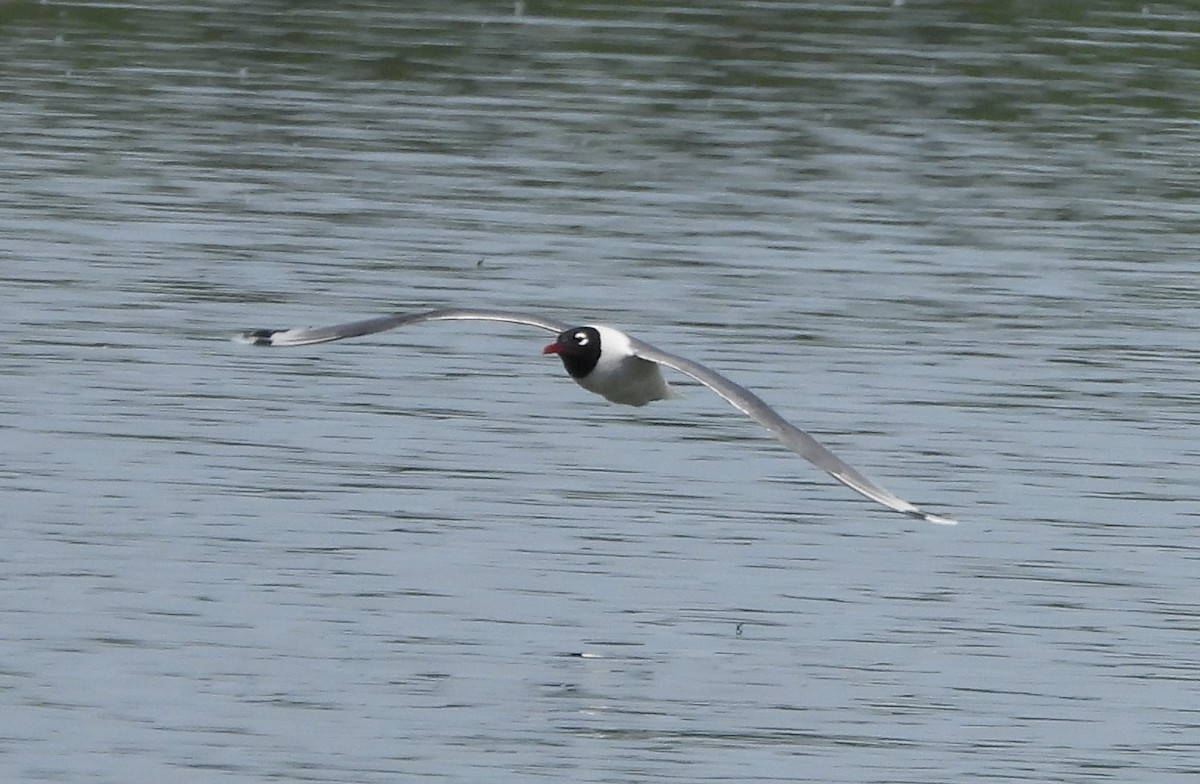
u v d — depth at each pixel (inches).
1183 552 653.3
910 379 794.2
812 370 798.5
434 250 935.7
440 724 538.3
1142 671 578.2
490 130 1155.9
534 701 551.5
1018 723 549.3
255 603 598.5
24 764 511.2
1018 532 666.2
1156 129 1202.6
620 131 1159.6
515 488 687.7
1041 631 600.1
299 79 1251.2
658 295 879.7
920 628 598.5
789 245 964.0
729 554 643.5
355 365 794.2
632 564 633.0
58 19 1373.0
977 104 1235.9
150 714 538.6
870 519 674.2
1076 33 1401.3
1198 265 964.0
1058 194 1072.2
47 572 612.1
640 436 736.3
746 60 1316.4
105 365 781.3
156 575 613.9
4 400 741.9
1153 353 837.8
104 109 1170.0
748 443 735.7
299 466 697.6
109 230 951.0
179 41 1332.4
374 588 610.5
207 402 749.9
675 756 526.9
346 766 516.4
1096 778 523.2
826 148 1143.0
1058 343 844.0
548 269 912.9
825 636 592.4
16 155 1069.8
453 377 788.0
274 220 977.5
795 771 521.3
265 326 829.2
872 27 1398.9
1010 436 741.9
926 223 1010.7
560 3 1453.0
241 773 510.9
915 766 525.7
